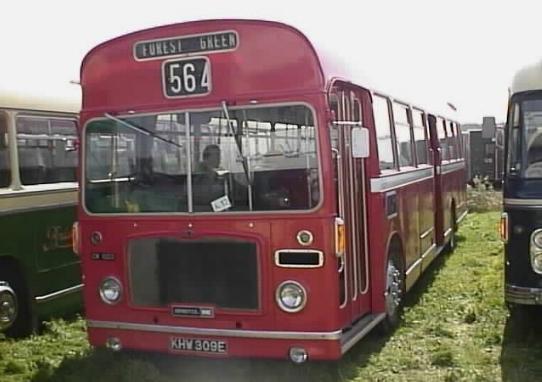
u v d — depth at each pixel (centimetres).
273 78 539
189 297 567
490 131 788
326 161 527
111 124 596
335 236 528
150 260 580
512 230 632
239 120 549
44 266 779
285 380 573
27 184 757
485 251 1251
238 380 581
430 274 1037
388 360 624
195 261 563
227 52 550
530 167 632
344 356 629
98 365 608
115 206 595
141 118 584
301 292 532
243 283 548
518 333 692
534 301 619
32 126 767
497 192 2181
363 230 648
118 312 594
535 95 641
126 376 579
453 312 790
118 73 593
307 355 533
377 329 697
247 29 544
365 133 568
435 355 622
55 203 796
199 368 615
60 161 811
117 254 593
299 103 532
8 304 728
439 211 1128
